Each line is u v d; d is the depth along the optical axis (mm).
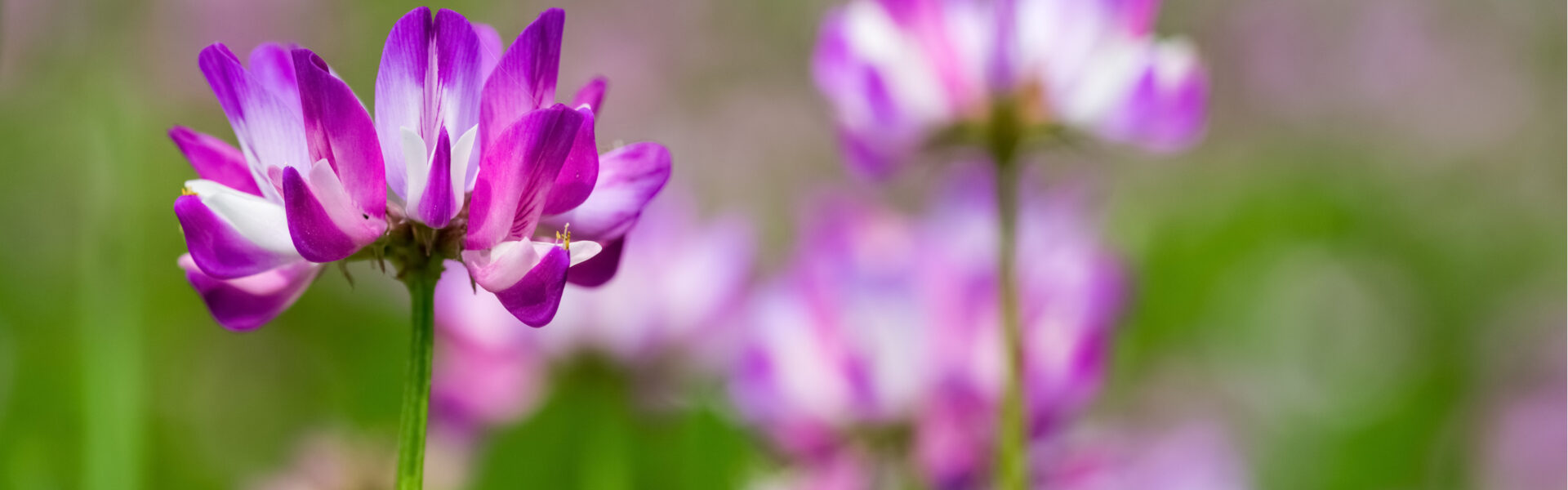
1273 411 488
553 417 327
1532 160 1010
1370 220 840
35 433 332
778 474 268
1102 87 247
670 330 297
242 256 195
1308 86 1059
